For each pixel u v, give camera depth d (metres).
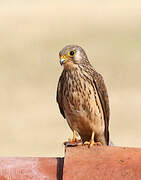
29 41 32.31
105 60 28.03
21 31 34.81
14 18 38.41
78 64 8.20
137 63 27.39
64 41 32.69
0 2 43.47
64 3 43.47
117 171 5.40
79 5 42.62
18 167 5.63
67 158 5.63
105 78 25.11
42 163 5.70
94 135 8.50
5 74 25.84
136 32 34.03
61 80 8.38
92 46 31.23
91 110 8.22
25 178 5.54
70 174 5.41
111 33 34.25
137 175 5.34
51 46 31.08
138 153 5.69
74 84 8.15
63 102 8.36
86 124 8.31
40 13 40.19
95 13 40.09
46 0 44.38
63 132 18.14
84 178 5.37
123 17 38.44
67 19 38.47
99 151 5.78
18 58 28.55
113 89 23.19
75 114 8.27
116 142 17.28
